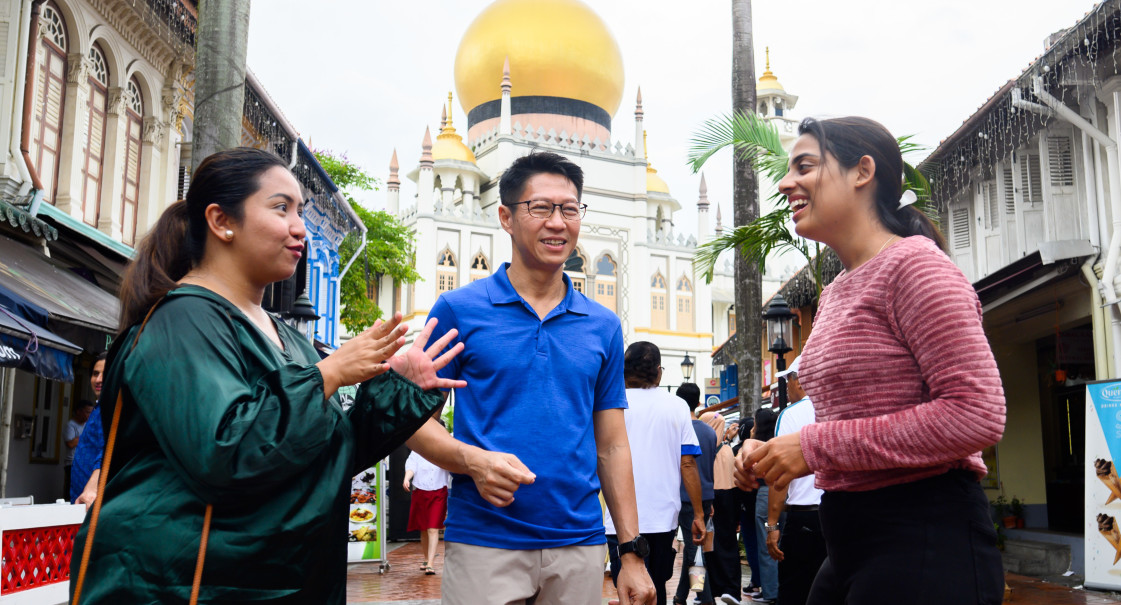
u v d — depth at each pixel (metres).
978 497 2.37
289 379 1.99
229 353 2.03
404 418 2.27
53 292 8.52
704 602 7.89
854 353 2.45
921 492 2.35
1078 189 11.62
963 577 2.27
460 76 61.66
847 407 2.46
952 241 15.23
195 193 2.29
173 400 1.92
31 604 5.36
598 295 56.78
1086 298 11.59
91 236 11.14
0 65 9.63
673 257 58.97
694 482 6.52
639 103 59.91
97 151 11.98
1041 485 14.30
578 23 59.66
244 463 1.87
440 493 11.27
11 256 8.97
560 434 3.18
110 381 2.09
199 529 1.91
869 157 2.62
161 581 1.89
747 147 11.27
